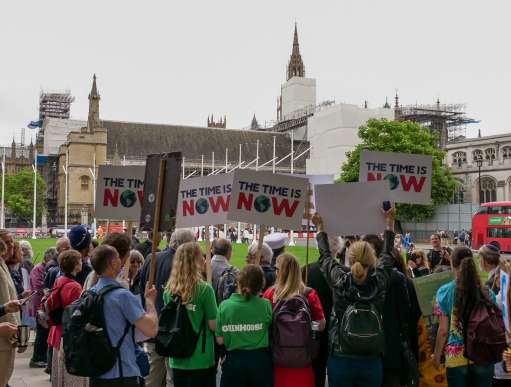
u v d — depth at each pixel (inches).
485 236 1957.4
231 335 267.1
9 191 4699.8
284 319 267.0
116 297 227.1
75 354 221.6
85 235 378.9
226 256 382.9
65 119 5383.9
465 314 268.1
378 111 3895.2
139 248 505.7
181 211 412.8
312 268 325.7
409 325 297.3
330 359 264.7
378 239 317.1
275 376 271.4
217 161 4554.6
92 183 4217.5
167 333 269.6
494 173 3671.3
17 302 274.1
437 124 4766.2
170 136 4608.8
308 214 359.6
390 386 281.1
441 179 2945.4
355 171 2876.5
